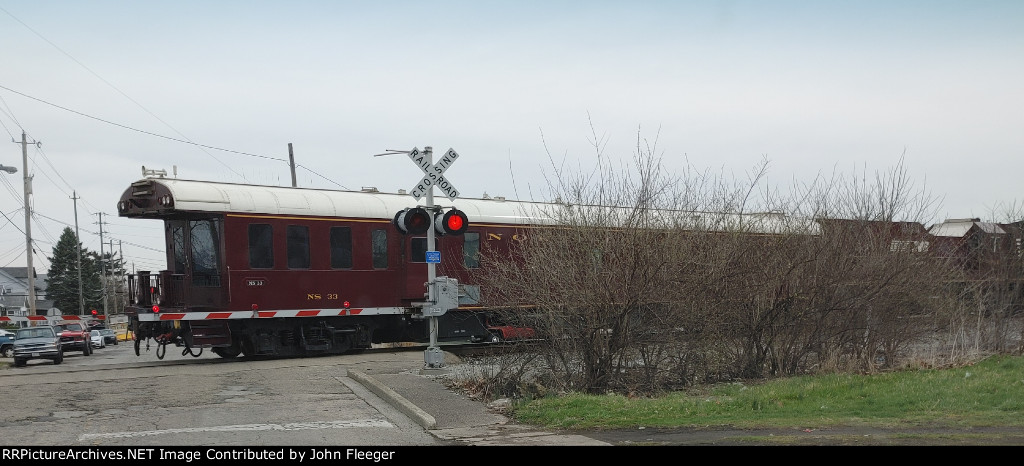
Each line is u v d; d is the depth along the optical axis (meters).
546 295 13.32
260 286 20.31
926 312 16.33
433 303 16.59
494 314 22.75
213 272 20.38
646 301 13.12
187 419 11.36
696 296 13.81
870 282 15.30
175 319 19.61
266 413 11.90
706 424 10.11
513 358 13.77
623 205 13.67
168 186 19.67
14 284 119.75
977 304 17.44
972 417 10.08
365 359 20.22
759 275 14.67
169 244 21.33
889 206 16.19
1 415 11.70
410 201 22.94
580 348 13.38
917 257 16.02
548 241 13.62
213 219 20.41
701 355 14.31
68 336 39.31
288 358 21.17
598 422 10.52
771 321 14.90
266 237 20.55
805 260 14.99
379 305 21.95
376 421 11.32
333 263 21.39
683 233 13.88
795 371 15.16
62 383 15.36
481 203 23.61
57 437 10.04
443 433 10.36
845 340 15.51
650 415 10.87
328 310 21.20
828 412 10.78
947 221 21.20
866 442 8.60
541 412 11.21
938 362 15.22
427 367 16.47
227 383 15.27
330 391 14.17
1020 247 18.19
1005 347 17.27
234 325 20.36
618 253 13.13
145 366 19.44
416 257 22.50
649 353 13.67
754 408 11.15
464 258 21.98
